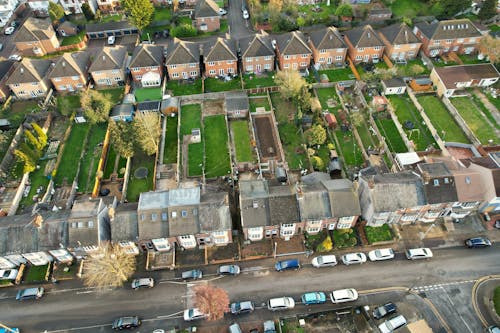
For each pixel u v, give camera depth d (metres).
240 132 89.25
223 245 68.62
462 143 81.56
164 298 62.69
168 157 84.38
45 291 64.19
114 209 66.44
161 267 65.62
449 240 68.25
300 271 65.31
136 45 115.06
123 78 102.00
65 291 64.12
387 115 90.00
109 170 82.38
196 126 90.88
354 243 67.56
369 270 65.06
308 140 82.94
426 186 65.69
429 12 124.38
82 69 100.38
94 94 90.62
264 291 62.91
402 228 70.12
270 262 66.50
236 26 124.19
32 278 65.69
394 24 112.69
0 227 63.78
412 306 60.31
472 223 70.19
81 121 92.31
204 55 102.12
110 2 131.50
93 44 120.12
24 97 100.31
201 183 77.62
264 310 60.81
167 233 63.59
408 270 64.75
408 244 67.94
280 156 83.69
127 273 65.19
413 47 103.75
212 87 101.44
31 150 80.25
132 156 84.38
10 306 62.53
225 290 63.19
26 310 62.03
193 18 127.94
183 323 59.84
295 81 90.50
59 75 98.44
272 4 117.81
